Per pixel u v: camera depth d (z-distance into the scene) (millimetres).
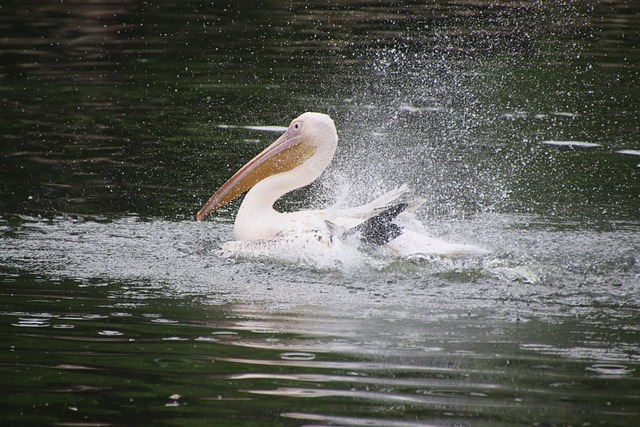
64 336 9000
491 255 11922
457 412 7371
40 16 28469
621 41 25766
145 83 21609
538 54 24312
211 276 11109
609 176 15758
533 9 30000
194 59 23828
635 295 10531
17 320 9422
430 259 11445
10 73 22219
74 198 14375
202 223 13625
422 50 24719
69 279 10883
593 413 7359
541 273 11258
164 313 9742
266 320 9562
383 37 26047
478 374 8164
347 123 18609
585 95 20797
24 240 12406
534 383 7984
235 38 26047
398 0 31516
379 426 7105
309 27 27391
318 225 12195
